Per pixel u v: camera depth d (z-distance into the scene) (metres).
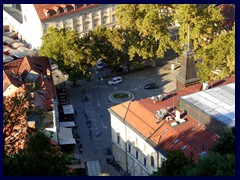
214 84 133.38
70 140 136.50
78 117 156.62
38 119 115.12
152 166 117.88
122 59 182.88
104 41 178.12
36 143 88.50
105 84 178.62
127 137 126.81
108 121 154.25
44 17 196.50
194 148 109.19
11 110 102.94
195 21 178.25
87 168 121.25
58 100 166.25
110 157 135.25
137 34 182.25
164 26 182.25
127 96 170.12
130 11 183.88
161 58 196.38
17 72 158.50
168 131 116.06
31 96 125.88
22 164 84.81
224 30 193.38
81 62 172.00
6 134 103.38
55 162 88.88
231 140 95.62
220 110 113.56
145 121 121.94
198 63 155.88
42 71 162.50
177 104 125.31
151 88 174.25
